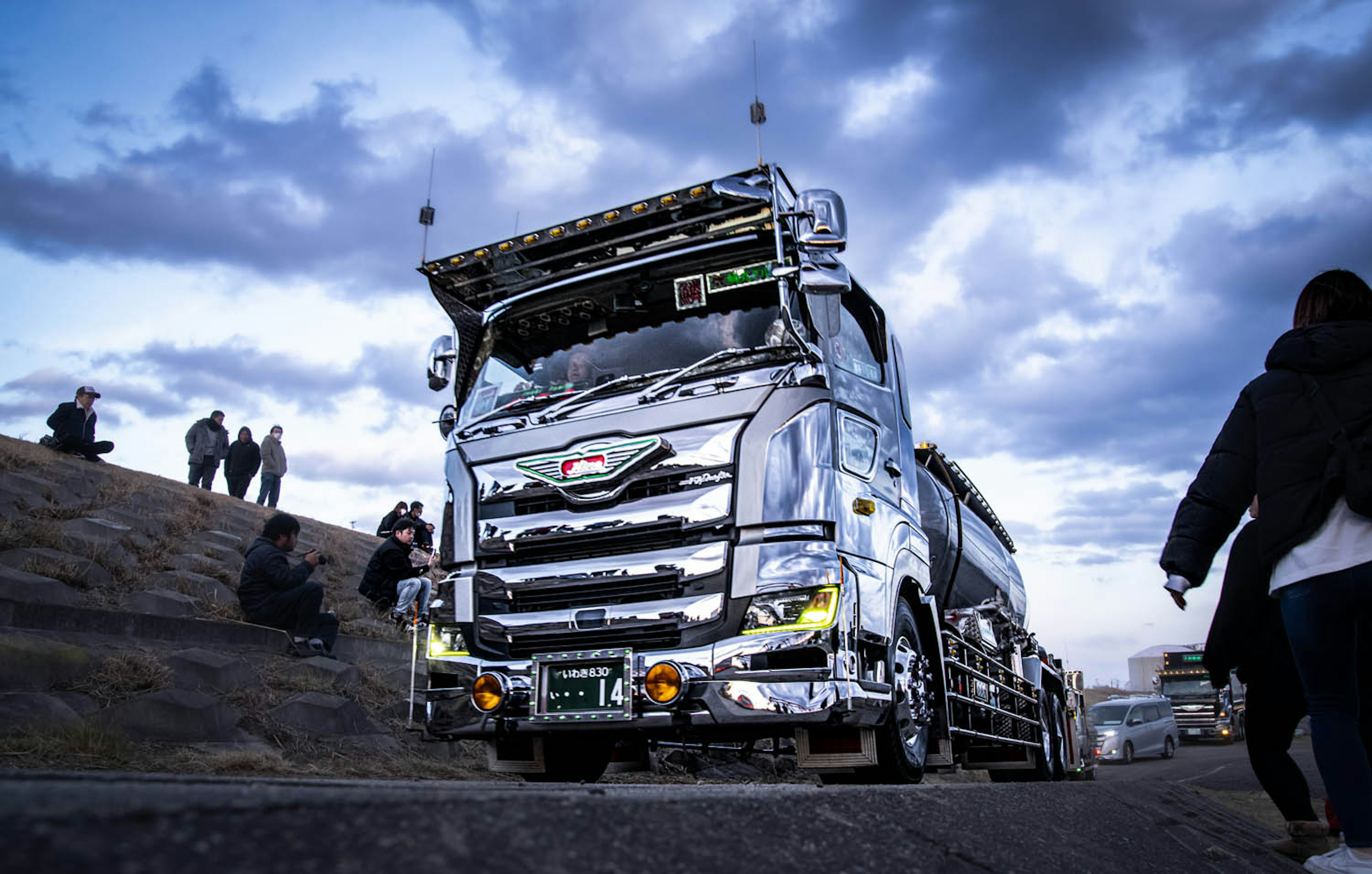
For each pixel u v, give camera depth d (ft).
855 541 14.87
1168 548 9.48
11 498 32.24
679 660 13.88
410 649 31.78
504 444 16.61
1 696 16.08
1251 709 11.80
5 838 2.06
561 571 15.28
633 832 3.46
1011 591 29.04
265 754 17.44
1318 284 9.61
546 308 18.44
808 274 15.34
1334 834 13.08
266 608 26.53
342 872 2.44
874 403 17.19
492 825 3.08
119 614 21.21
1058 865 5.72
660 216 17.39
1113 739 92.32
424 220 19.22
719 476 14.70
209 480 55.93
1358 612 8.55
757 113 16.71
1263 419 9.22
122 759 15.21
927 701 16.66
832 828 4.48
